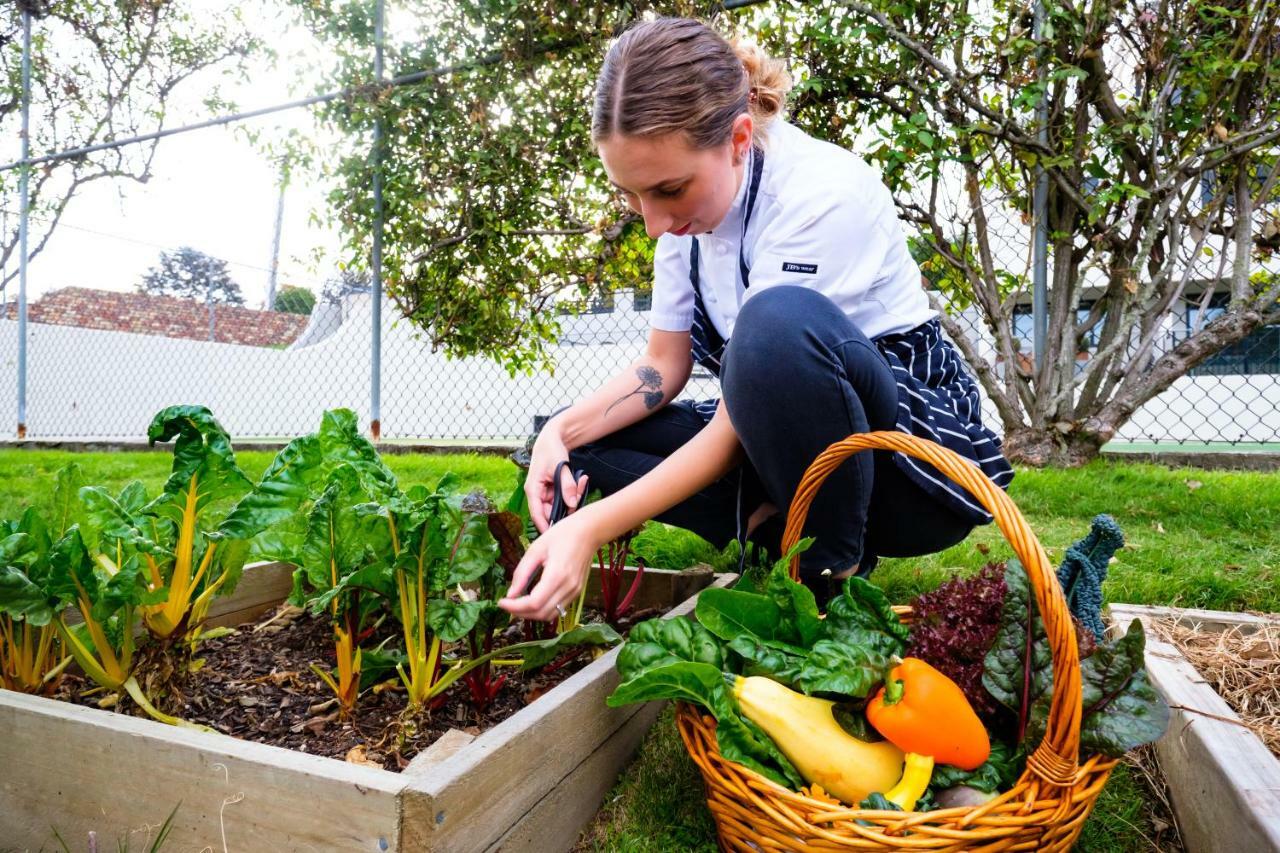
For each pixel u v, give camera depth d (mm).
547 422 1418
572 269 4012
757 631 1052
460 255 4152
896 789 862
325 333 8961
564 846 959
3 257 6828
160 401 9570
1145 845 1009
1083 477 2934
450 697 1163
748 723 915
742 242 1339
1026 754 888
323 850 765
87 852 887
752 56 1350
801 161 1301
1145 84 3264
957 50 3197
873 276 1289
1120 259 3426
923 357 1346
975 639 976
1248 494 2510
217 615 1409
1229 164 3264
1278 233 3289
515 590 957
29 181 6387
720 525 1541
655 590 1667
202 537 1097
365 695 1167
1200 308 3467
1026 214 3434
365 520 1070
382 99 3854
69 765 891
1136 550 1997
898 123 3137
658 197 1166
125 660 1053
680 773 1112
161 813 843
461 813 768
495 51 3811
